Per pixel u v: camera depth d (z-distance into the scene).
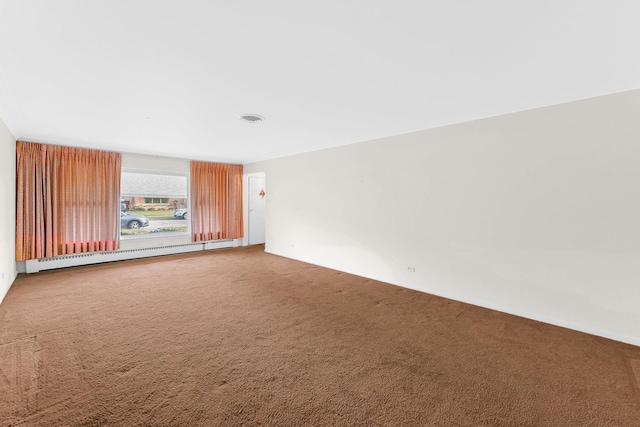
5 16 1.50
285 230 6.16
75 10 1.46
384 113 3.24
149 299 3.54
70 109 3.05
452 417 1.71
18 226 4.35
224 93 2.62
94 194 5.19
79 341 2.51
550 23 1.59
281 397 1.86
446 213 3.69
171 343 2.51
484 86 2.48
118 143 4.87
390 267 4.32
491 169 3.30
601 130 2.64
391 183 4.27
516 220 3.14
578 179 2.76
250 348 2.45
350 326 2.89
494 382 2.04
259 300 3.57
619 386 2.01
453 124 3.59
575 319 2.83
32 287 3.89
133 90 2.54
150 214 6.05
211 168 6.82
